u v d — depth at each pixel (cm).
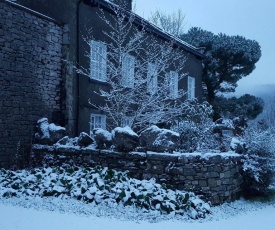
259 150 832
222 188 729
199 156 713
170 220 552
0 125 876
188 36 2455
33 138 955
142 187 662
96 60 1167
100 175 726
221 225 552
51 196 648
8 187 689
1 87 880
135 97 1100
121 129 784
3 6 884
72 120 1049
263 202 804
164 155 726
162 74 1419
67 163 852
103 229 471
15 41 918
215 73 2347
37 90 981
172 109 1069
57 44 1049
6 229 446
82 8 1098
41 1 1107
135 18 1247
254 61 2322
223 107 2198
